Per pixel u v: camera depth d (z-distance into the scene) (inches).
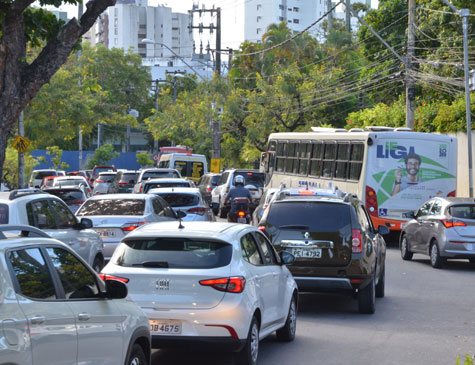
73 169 4918.8
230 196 1275.8
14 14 659.4
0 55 660.7
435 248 1079.6
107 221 852.6
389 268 1080.2
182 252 461.1
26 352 271.9
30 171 2763.3
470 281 944.3
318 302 780.0
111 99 5590.6
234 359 463.8
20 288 283.9
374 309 708.0
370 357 524.1
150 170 1834.4
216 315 442.6
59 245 334.3
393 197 1411.2
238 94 3299.7
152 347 454.0
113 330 343.3
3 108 659.4
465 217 1058.1
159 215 924.0
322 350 545.6
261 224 696.4
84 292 338.3
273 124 3221.0
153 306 448.5
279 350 544.7
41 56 679.1
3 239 296.2
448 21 2228.1
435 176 1419.8
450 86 2201.0
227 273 450.6
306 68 3759.8
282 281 546.6
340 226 676.1
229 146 3592.5
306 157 1633.9
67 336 302.4
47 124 2716.5
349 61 3688.5
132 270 456.8
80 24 692.1
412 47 1766.7
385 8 2773.1
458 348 557.9
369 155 1406.3
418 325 651.5
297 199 695.1
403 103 2578.7
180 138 3836.1
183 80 6156.5
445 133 2057.1
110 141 5984.3
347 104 3356.3
